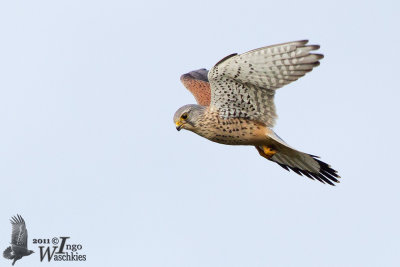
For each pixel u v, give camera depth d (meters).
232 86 12.47
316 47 11.34
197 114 13.16
